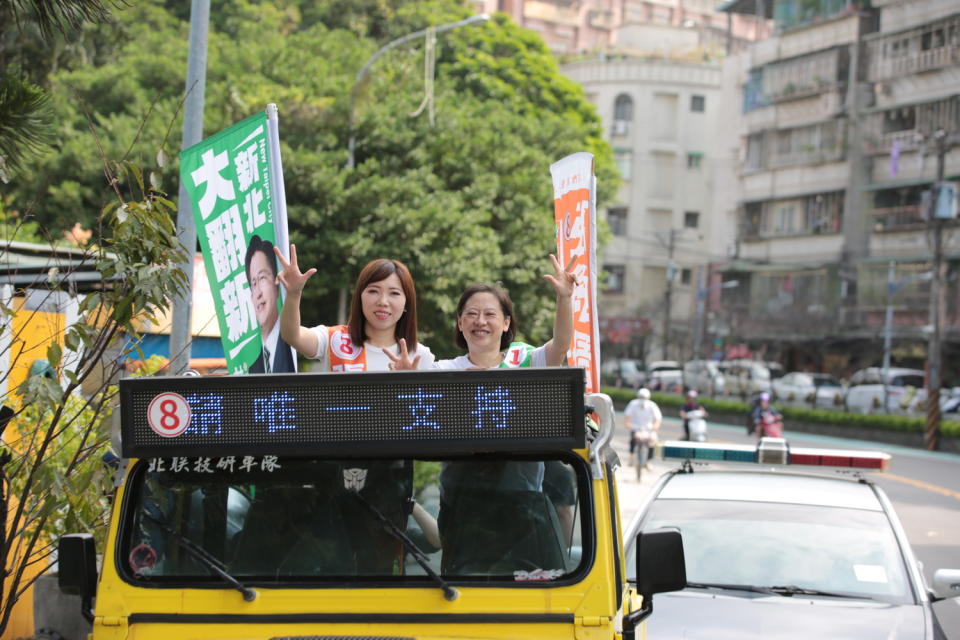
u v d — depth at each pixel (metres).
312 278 22.36
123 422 3.93
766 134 61.09
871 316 51.53
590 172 5.05
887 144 53.47
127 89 26.05
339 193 22.38
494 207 27.14
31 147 5.84
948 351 46.72
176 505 3.97
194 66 9.27
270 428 3.87
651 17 96.69
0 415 5.57
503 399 3.80
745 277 63.06
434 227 22.66
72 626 7.30
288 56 27.86
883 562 6.69
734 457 7.51
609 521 3.95
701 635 5.92
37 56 14.99
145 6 31.44
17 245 10.15
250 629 3.81
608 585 3.80
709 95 73.94
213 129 23.47
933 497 20.88
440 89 31.36
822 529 7.00
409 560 3.89
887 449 36.06
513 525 3.88
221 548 3.94
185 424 3.90
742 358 59.22
